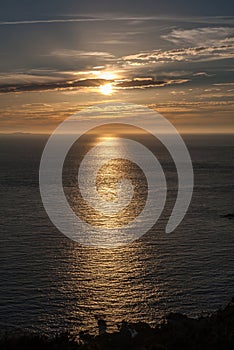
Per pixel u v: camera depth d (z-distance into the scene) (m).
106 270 66.19
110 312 52.16
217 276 62.94
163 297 56.03
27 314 51.25
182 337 30.66
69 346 29.45
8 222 98.12
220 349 28.17
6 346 28.30
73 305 53.91
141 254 74.44
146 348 30.14
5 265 67.50
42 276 63.19
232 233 88.94
